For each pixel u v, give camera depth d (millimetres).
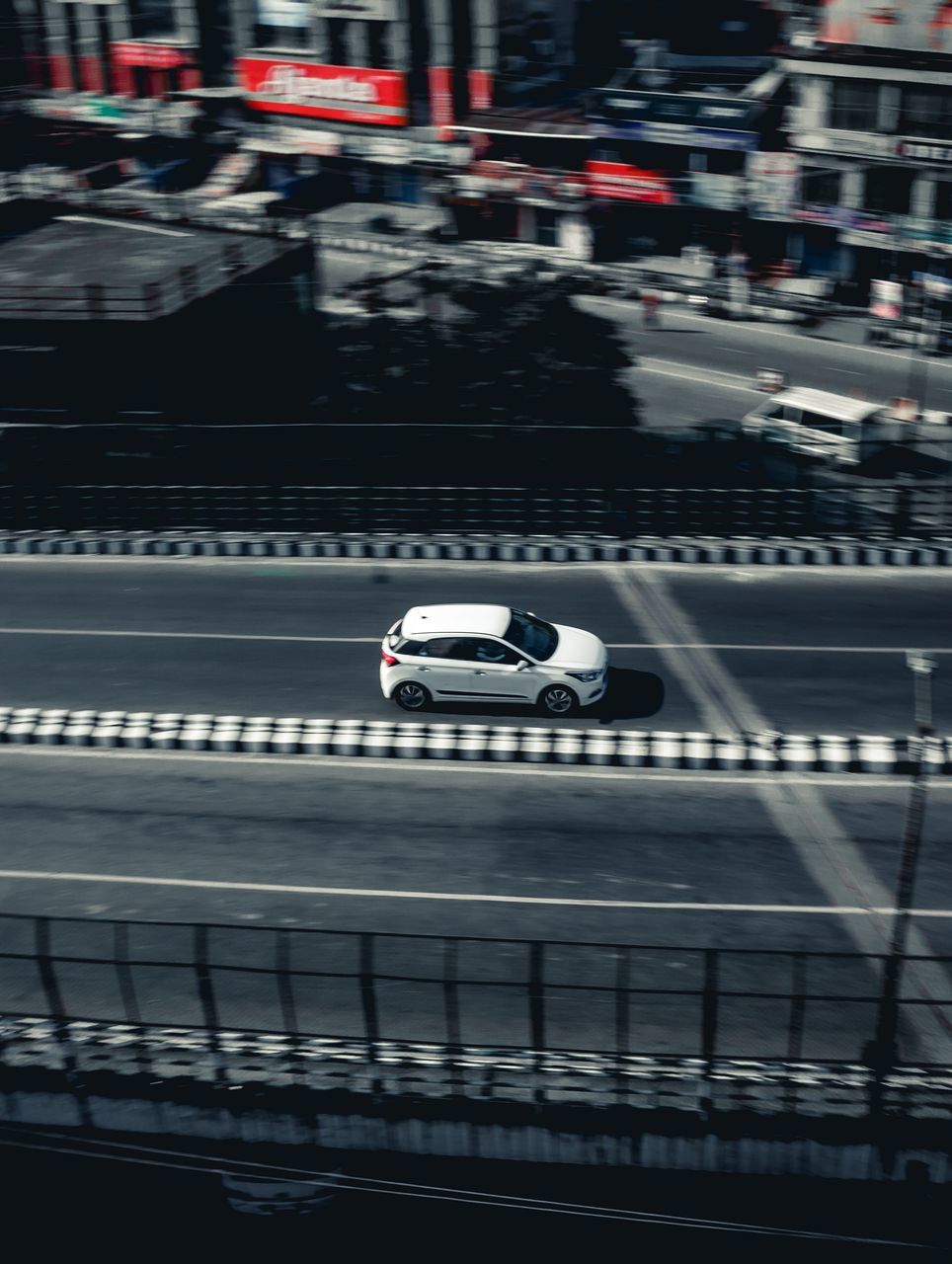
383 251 63938
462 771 25562
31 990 20125
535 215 64375
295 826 24109
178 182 73625
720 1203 18094
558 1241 18641
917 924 21125
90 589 33875
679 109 58531
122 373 38344
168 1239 19469
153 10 75188
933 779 24891
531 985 17531
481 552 34656
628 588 33031
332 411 39781
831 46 52062
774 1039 18750
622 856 23000
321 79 70500
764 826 23734
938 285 51812
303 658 30031
